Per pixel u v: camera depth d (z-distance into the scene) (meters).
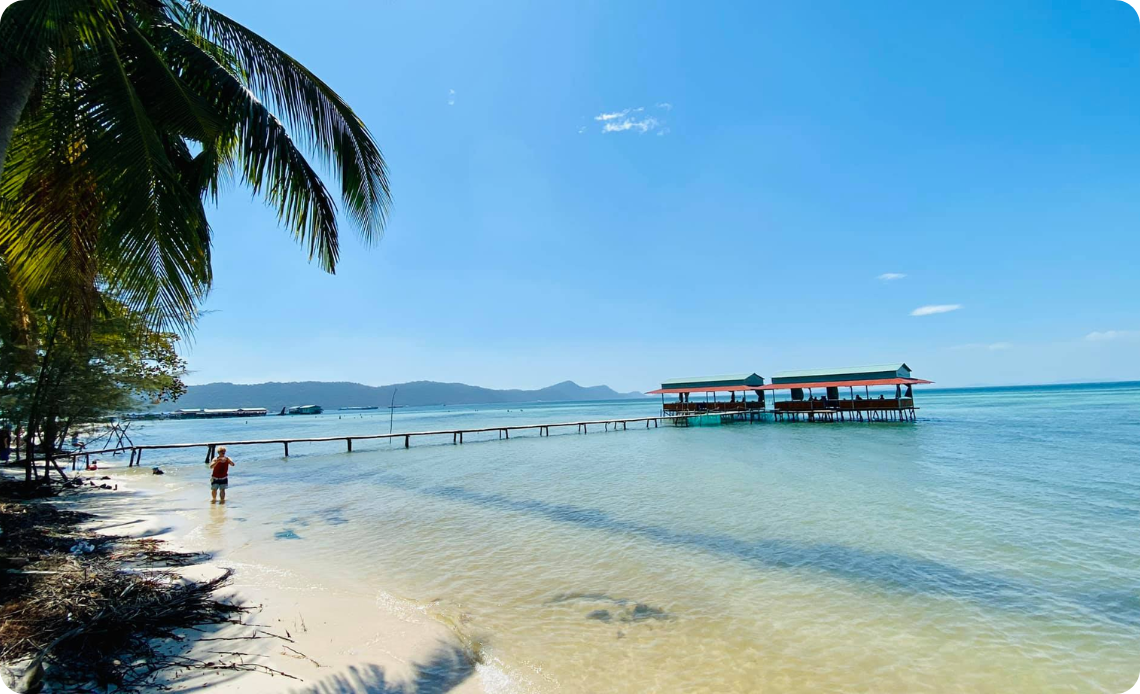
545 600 6.81
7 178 5.01
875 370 41.16
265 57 6.34
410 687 4.49
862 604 6.62
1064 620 6.07
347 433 54.41
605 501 13.52
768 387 44.91
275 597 6.41
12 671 3.87
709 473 17.89
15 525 9.31
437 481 18.39
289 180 6.27
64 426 15.34
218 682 4.18
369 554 8.95
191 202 5.07
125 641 4.57
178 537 9.96
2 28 3.97
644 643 5.60
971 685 4.79
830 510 11.57
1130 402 58.75
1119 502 11.59
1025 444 23.00
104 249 4.55
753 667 5.11
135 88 5.03
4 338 10.74
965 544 8.91
